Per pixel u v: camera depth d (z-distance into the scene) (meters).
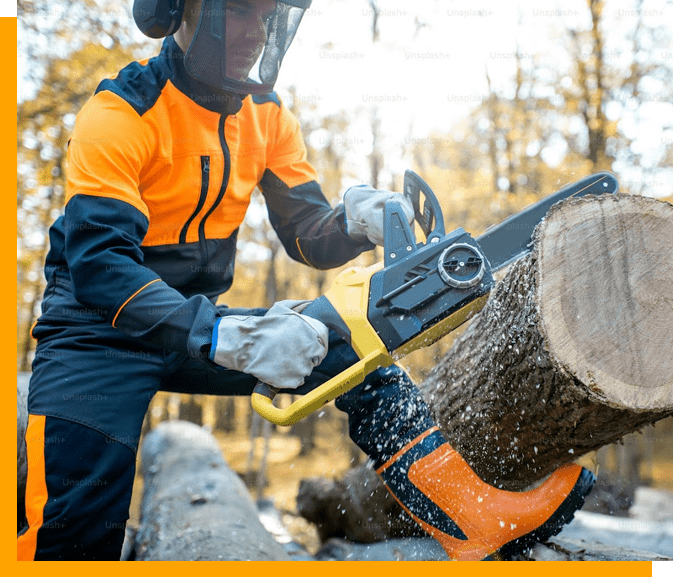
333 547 2.50
